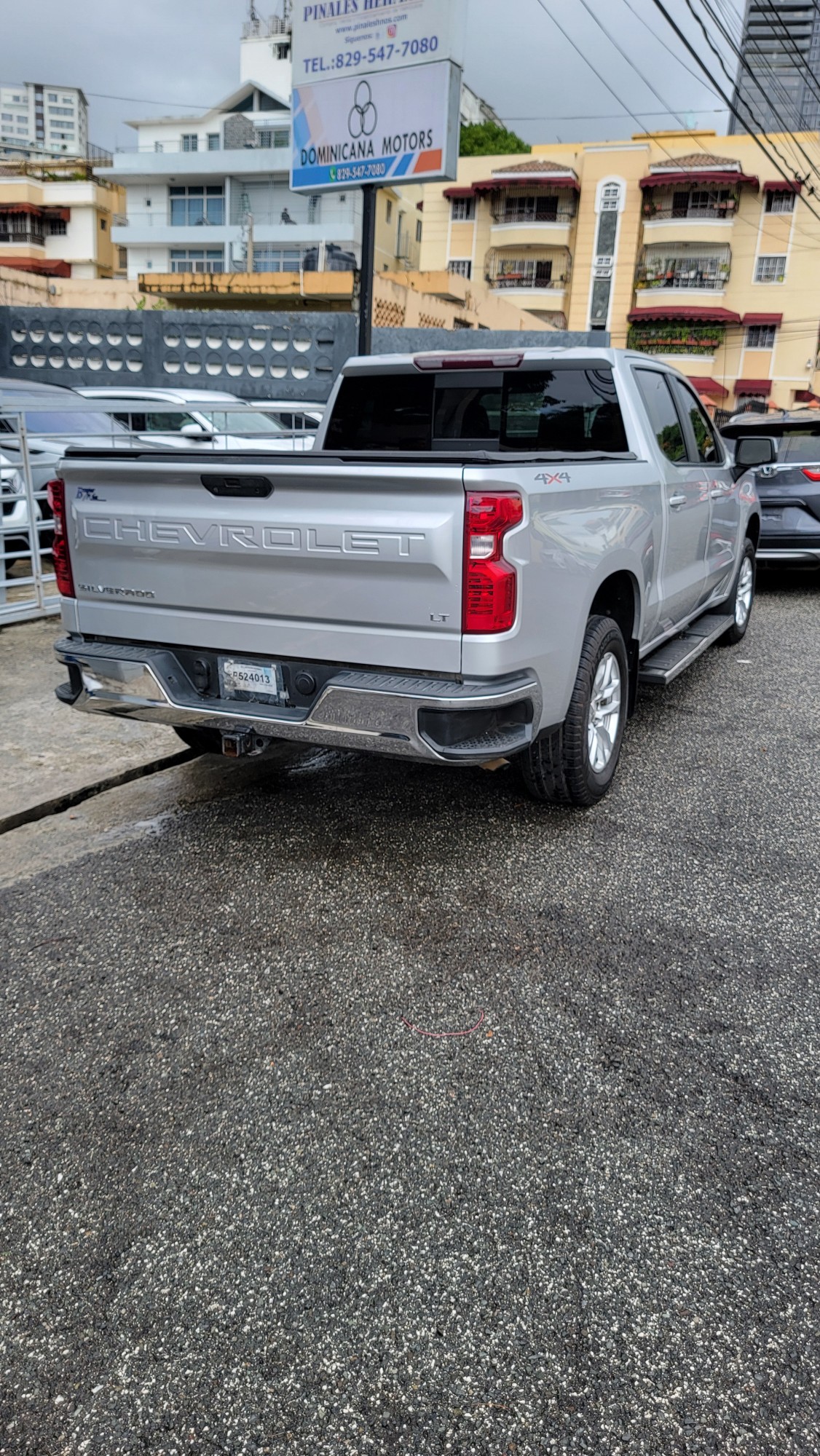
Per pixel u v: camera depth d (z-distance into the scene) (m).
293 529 3.19
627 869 3.77
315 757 5.02
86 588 3.75
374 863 3.82
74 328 19.03
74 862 3.84
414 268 51.88
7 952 3.21
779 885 3.67
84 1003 2.94
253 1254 2.08
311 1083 2.59
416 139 9.22
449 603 3.03
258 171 46.50
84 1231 2.14
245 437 11.25
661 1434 1.71
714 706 5.93
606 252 43.81
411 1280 2.02
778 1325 1.91
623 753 5.07
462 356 4.65
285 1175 2.29
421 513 3.00
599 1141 2.39
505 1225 2.15
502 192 43.88
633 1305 1.96
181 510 3.41
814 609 9.13
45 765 4.68
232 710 3.47
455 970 3.11
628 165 42.66
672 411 5.25
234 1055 2.71
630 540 4.16
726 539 6.36
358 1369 1.83
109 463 3.50
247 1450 1.69
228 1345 1.88
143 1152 2.36
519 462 3.14
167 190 48.81
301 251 46.56
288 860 3.84
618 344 44.72
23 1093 2.56
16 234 57.69
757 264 42.56
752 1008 2.92
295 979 3.06
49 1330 1.91
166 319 18.45
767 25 16.05
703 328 43.09
